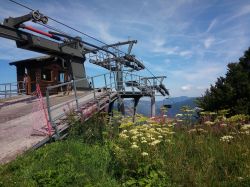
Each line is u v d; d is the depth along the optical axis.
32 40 21.30
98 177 7.36
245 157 7.33
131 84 25.12
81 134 10.73
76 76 26.59
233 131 9.12
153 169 7.02
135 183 6.77
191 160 7.69
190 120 10.19
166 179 6.86
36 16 19.75
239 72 16.03
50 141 10.81
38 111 16.45
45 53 24.05
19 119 14.65
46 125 12.45
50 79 29.25
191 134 9.20
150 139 7.48
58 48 24.19
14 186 6.94
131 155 7.25
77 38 26.61
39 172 7.33
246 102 15.07
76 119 11.59
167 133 8.77
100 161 8.19
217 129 9.28
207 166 7.13
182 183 6.75
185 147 8.30
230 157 7.46
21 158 8.74
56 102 19.36
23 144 10.35
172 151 8.00
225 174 6.92
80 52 26.94
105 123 10.91
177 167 7.21
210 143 8.40
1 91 25.00
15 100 22.50
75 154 8.82
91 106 15.43
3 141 10.88
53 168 7.76
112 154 8.03
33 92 27.23
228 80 16.17
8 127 13.04
